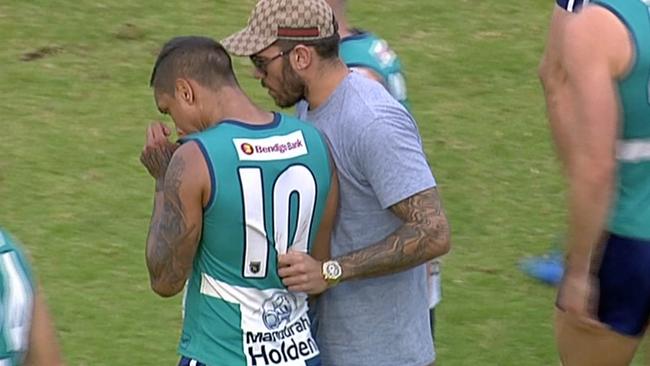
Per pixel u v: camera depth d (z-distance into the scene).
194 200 16.36
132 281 26.33
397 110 17.05
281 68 17.05
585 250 17.52
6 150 31.88
